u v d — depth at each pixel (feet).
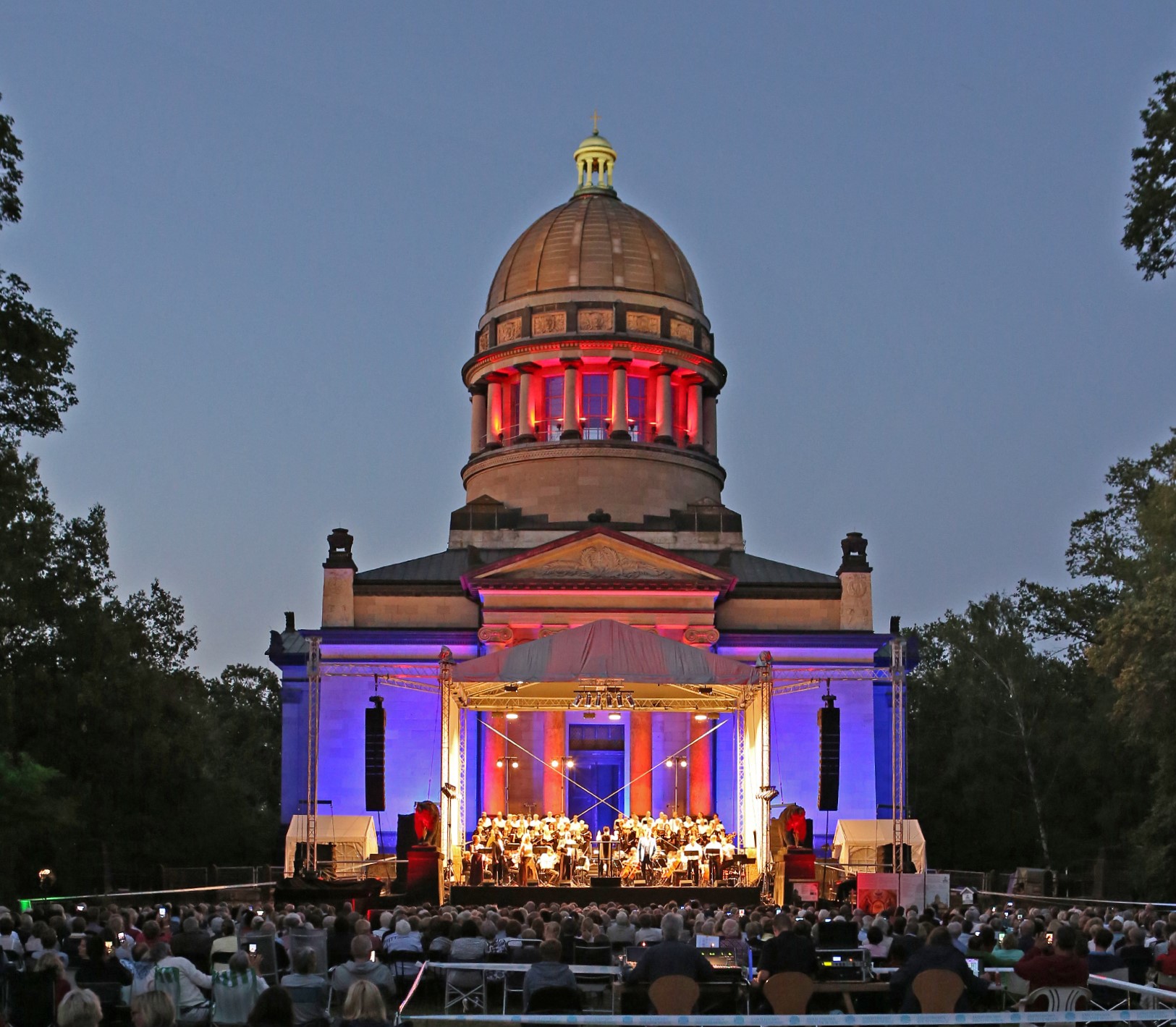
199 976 68.54
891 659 225.35
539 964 67.41
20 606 223.10
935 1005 62.13
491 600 225.35
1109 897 203.92
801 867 174.50
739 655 231.71
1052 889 195.21
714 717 227.40
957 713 300.20
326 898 161.99
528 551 225.76
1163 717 188.34
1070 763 280.51
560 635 188.44
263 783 362.12
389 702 229.66
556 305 274.16
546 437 274.57
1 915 87.71
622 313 270.67
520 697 202.28
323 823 214.90
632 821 190.49
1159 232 119.14
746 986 74.38
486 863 184.55
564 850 185.26
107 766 232.32
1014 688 283.59
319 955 82.94
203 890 184.03
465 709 197.06
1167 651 185.88
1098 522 290.76
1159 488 205.98
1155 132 117.70
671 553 225.76
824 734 187.32
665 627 225.56
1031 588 312.71
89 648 232.12
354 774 228.63
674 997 64.18
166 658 295.48
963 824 290.76
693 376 277.23
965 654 299.99
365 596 238.07
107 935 84.64
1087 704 294.46
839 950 83.41
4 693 216.13
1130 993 77.92
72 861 211.61
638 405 277.03
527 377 273.75
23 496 206.18
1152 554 201.98
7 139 125.18
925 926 82.94
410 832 187.11
